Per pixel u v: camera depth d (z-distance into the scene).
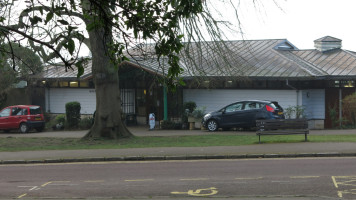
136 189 11.98
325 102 28.98
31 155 18.56
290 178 12.77
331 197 10.57
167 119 30.42
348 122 28.66
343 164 14.86
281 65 29.58
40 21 6.37
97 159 17.41
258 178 12.92
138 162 16.84
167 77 7.33
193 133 26.42
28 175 14.72
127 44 7.09
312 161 15.66
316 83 29.02
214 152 17.73
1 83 32.12
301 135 22.98
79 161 17.44
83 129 31.66
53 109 35.69
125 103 32.84
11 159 17.72
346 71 28.75
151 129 29.34
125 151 18.78
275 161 15.91
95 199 11.05
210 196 10.95
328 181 12.25
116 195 11.39
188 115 29.30
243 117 26.50
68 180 13.59
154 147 19.83
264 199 10.52
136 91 32.84
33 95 36.66
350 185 11.75
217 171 14.28
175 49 6.86
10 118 30.81
